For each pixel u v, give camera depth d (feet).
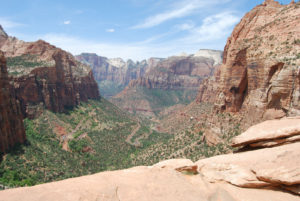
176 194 33.60
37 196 27.02
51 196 27.17
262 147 56.75
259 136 55.98
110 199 29.22
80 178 34.32
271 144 54.39
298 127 52.54
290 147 48.21
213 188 39.37
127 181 34.91
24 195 27.02
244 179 45.39
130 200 29.96
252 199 40.14
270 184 43.14
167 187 34.83
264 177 42.45
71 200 26.86
